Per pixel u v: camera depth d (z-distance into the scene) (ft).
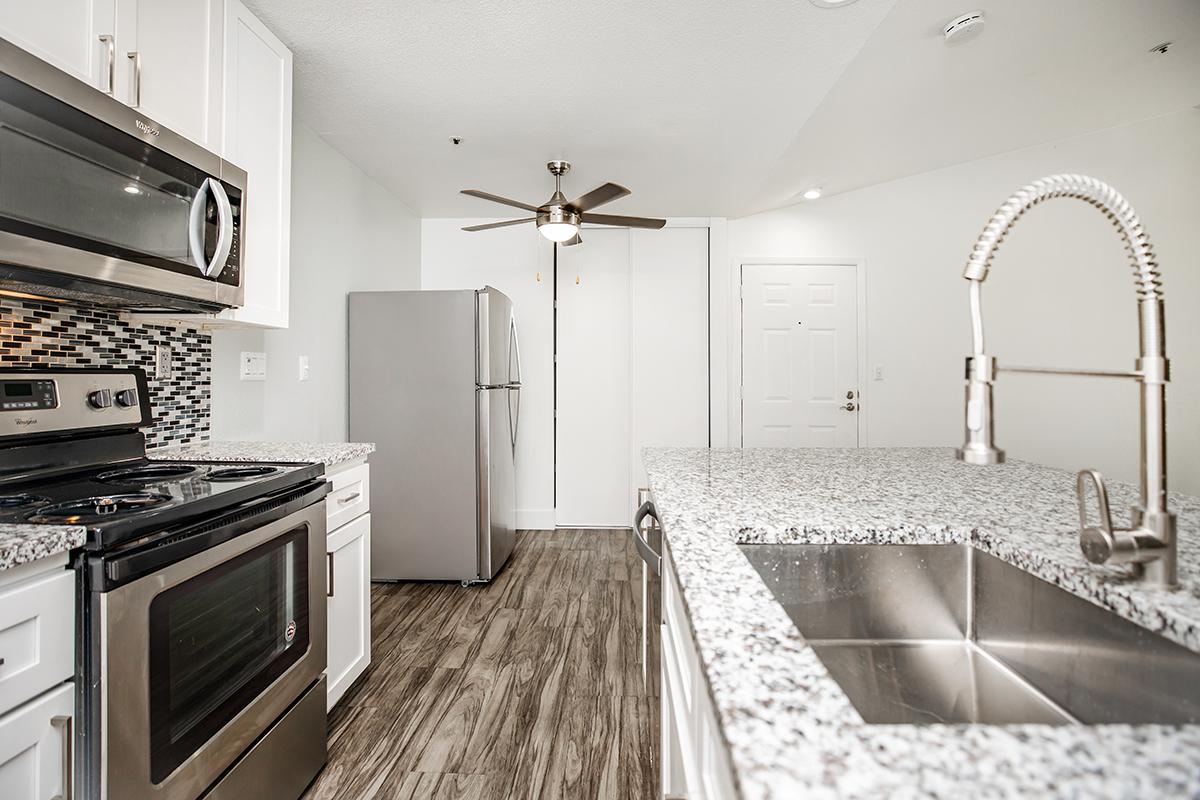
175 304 5.24
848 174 13.04
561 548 12.73
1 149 3.49
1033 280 13.37
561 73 7.48
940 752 1.28
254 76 6.08
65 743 3.14
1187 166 11.93
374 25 6.43
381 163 10.63
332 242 9.91
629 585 10.37
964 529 3.28
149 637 3.49
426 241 14.28
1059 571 2.59
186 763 3.77
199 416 6.81
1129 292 12.67
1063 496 4.23
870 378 14.44
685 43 6.83
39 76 3.71
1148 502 2.34
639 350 14.39
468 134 9.34
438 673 7.16
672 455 6.60
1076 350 13.08
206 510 4.00
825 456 6.53
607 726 6.08
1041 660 2.71
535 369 14.42
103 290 4.36
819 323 14.56
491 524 10.52
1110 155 12.41
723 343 14.32
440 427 10.42
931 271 14.07
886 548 3.28
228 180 5.42
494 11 6.23
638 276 14.39
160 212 4.65
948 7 7.36
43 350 4.96
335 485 6.11
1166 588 2.30
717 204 13.32
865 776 1.20
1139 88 10.44
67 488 4.41
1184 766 1.21
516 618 8.89
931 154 12.68
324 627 5.48
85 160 4.02
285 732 4.84
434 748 5.73
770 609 2.13
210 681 4.01
